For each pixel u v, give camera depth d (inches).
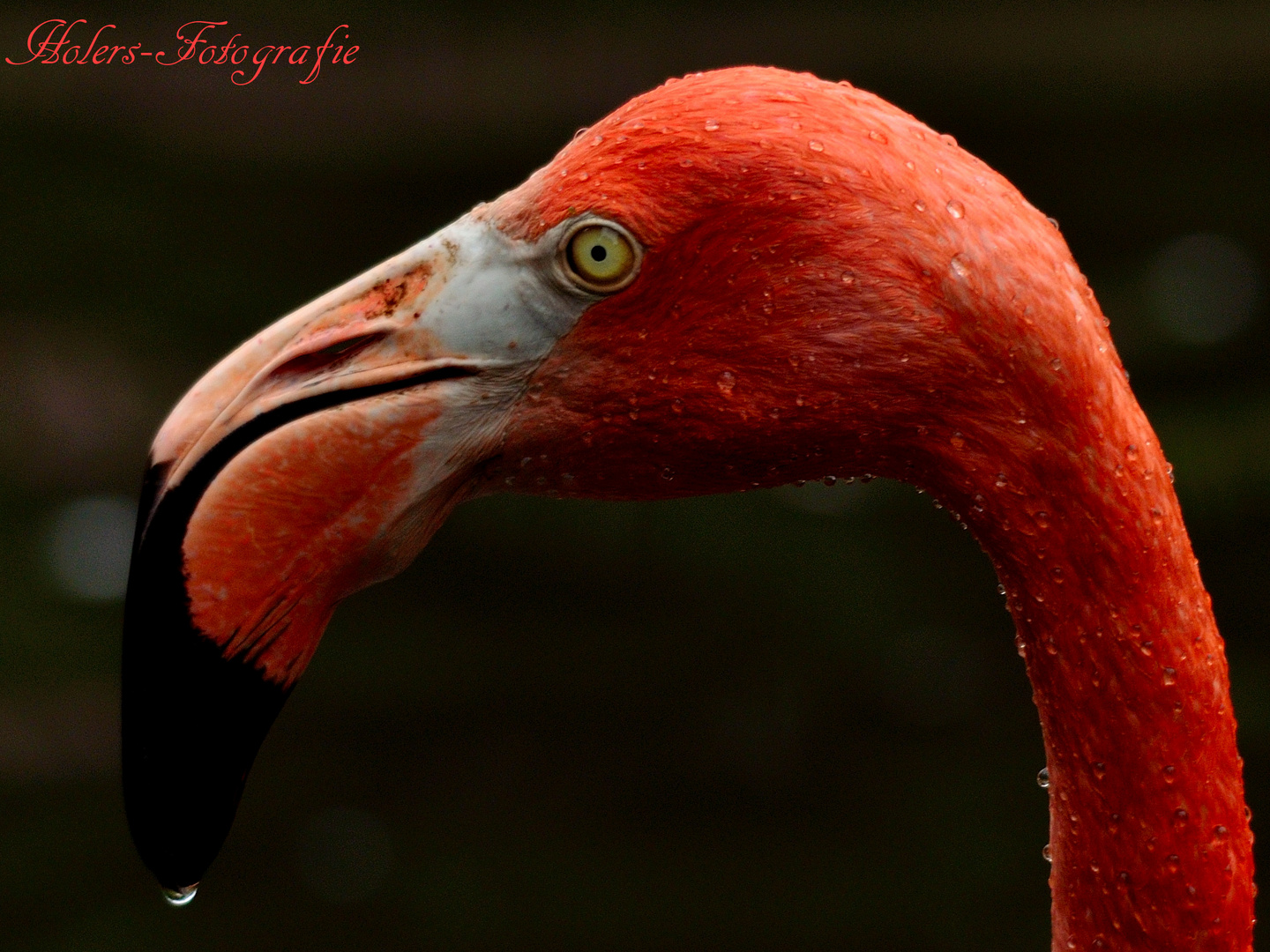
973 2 997.2
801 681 417.1
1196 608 118.2
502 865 347.9
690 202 115.3
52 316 630.5
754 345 116.8
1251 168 701.3
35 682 418.3
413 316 123.5
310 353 123.2
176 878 120.8
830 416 117.3
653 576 483.5
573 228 118.5
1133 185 693.9
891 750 389.1
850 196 114.0
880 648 430.6
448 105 836.0
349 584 122.7
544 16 959.6
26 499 518.6
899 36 925.8
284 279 665.0
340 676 431.2
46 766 388.8
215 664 120.3
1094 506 115.8
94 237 704.4
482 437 123.1
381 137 811.4
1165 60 876.6
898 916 324.5
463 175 752.3
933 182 115.0
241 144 813.9
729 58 877.2
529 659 434.6
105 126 831.1
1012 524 117.8
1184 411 520.4
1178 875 118.5
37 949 322.3
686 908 330.6
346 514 121.0
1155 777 118.0
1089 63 871.1
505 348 122.0
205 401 123.0
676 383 119.0
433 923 329.1
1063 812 123.6
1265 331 563.5
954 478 118.3
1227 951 119.3
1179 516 118.7
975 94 819.4
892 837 355.9
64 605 459.5
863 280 114.3
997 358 114.4
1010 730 395.2
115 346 609.6
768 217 114.5
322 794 378.6
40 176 764.6
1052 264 115.4
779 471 122.4
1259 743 372.8
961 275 113.7
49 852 359.9
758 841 350.6
